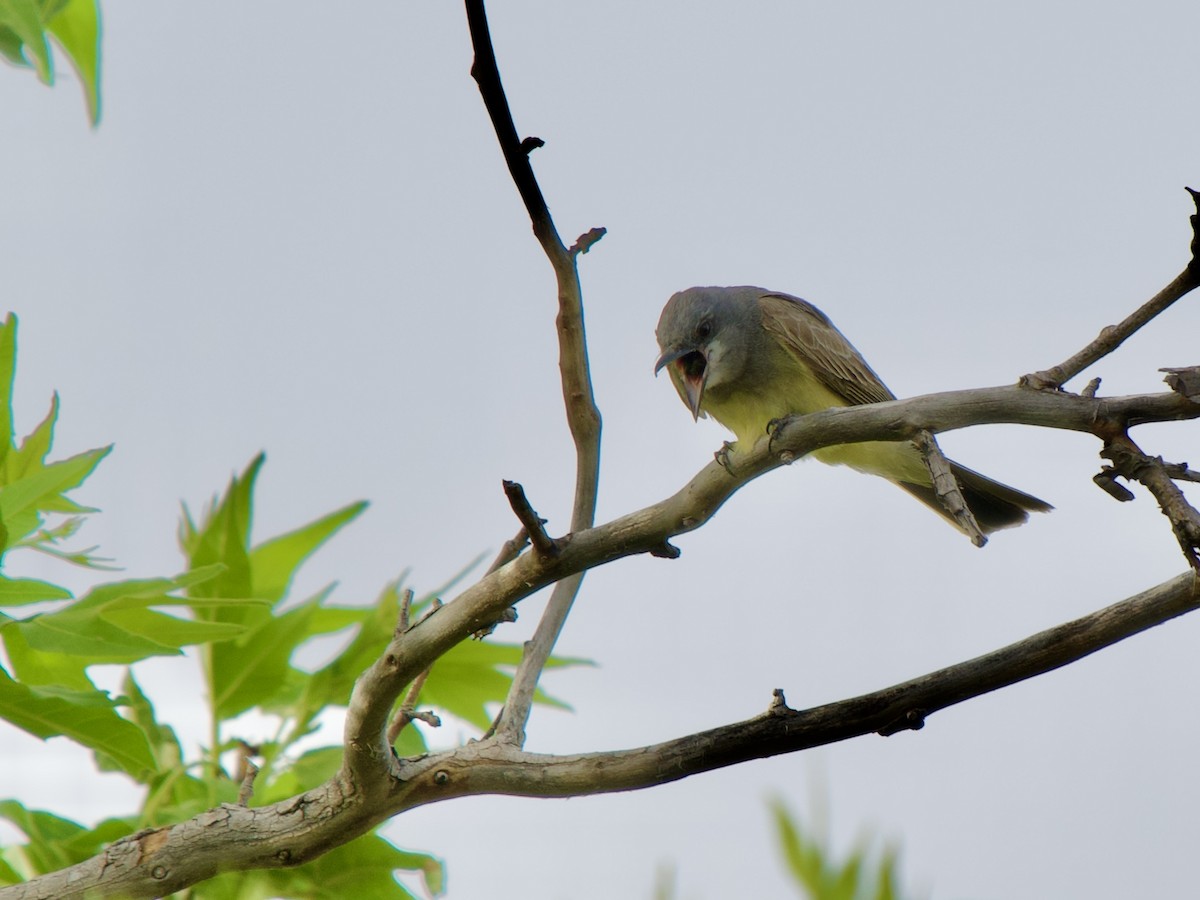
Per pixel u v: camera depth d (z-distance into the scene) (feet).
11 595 18.31
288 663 21.30
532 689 20.31
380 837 19.39
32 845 19.57
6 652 20.38
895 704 17.26
